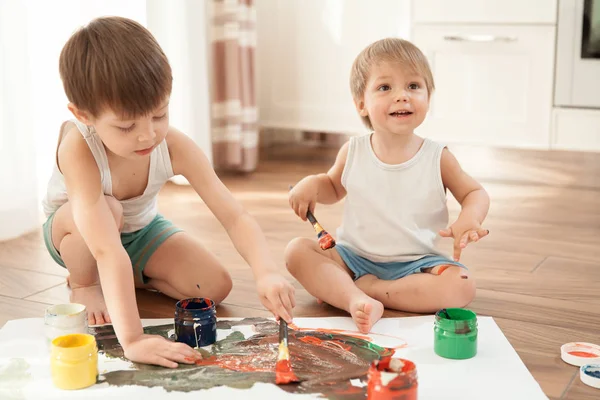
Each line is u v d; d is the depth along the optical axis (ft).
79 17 7.70
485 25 8.62
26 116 6.67
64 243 4.82
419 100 4.81
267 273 4.31
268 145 10.82
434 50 8.91
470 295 4.71
